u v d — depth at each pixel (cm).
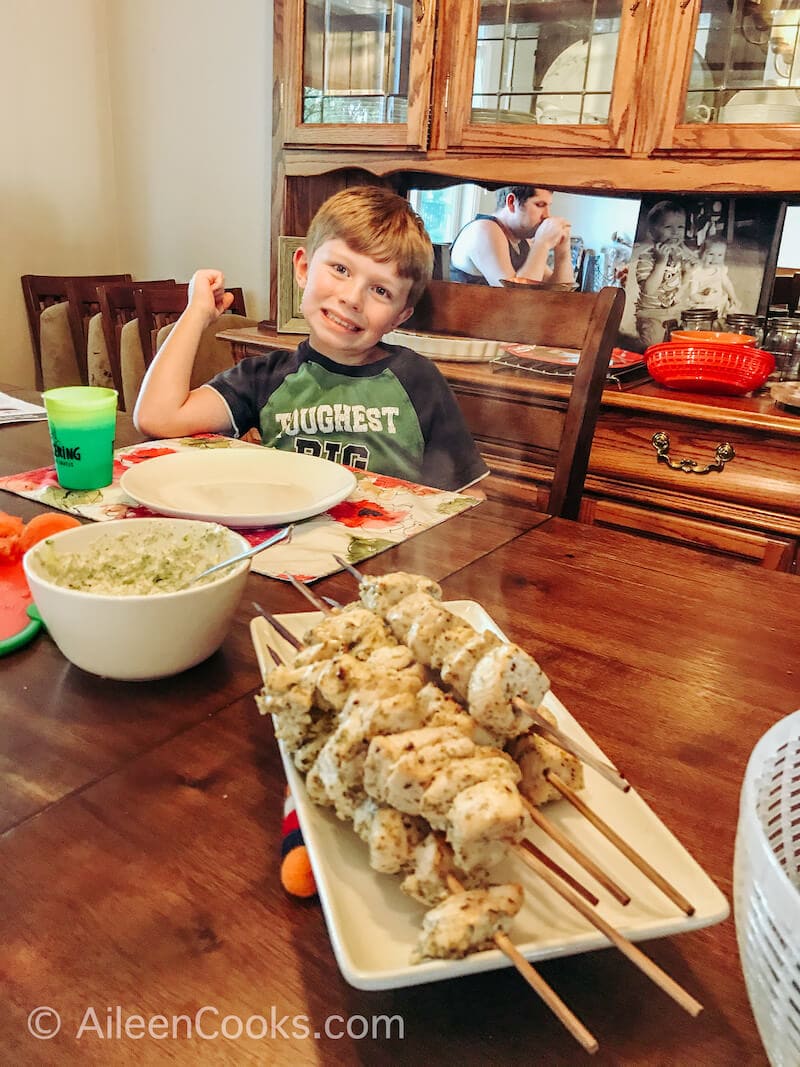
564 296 122
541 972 38
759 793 34
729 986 38
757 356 165
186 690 59
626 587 82
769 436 157
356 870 39
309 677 43
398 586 53
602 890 38
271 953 38
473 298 131
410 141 192
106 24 277
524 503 148
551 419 141
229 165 264
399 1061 34
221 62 254
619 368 180
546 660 66
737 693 63
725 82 159
